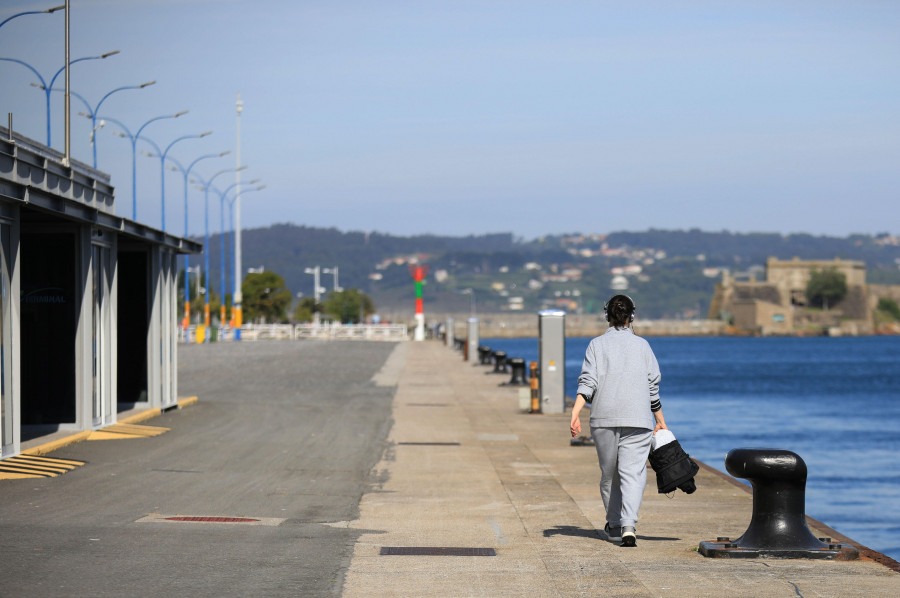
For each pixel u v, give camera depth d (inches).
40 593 478.9
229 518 733.3
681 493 892.6
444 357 3700.8
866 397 4953.3
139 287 1535.4
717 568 553.3
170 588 494.9
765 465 582.2
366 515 764.0
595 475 1002.7
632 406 612.1
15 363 1011.9
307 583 512.4
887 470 2454.5
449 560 580.1
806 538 589.3
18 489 853.8
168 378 1605.6
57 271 1217.4
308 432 1357.0
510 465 1075.3
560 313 1685.5
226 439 1257.4
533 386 1711.4
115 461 1039.6
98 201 1314.0
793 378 6604.3
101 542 617.0
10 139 1071.6
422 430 1414.9
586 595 489.4
